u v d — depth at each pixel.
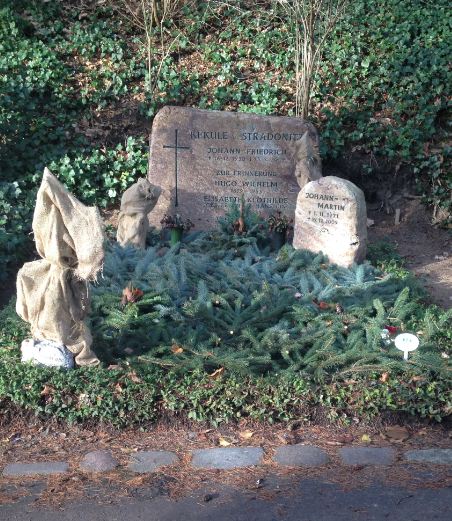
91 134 6.70
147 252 5.04
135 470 3.49
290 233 5.79
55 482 3.41
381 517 3.15
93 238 3.53
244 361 3.92
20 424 3.82
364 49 7.25
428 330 4.24
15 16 7.55
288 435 3.73
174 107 6.07
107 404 3.80
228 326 4.32
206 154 6.09
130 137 6.65
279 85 7.09
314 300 4.62
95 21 7.72
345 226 5.17
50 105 6.85
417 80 6.87
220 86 7.08
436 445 3.69
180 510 3.21
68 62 7.29
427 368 3.96
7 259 5.39
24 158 6.50
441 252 6.13
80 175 6.46
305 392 3.84
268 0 7.70
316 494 3.30
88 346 3.96
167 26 7.70
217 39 7.63
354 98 6.90
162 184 6.10
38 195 3.60
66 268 3.75
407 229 6.42
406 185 6.62
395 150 6.61
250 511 3.20
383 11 7.50
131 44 7.57
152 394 3.83
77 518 3.16
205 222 6.10
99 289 4.52
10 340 4.24
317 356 4.07
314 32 6.97
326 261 5.23
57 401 3.80
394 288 4.92
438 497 3.28
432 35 7.19
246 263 5.15
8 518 3.17
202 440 3.72
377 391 3.84
